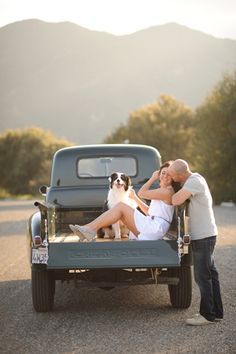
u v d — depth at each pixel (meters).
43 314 8.95
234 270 12.16
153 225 8.87
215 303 8.27
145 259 8.17
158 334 7.66
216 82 40.53
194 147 43.28
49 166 107.38
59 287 11.24
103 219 9.08
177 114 71.94
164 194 8.85
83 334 7.76
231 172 39.03
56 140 119.12
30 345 7.30
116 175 10.16
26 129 120.44
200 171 40.62
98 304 9.63
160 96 73.94
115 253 8.20
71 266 8.18
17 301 9.93
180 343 7.21
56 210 10.81
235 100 38.59
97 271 8.74
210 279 8.16
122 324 8.24
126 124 75.88
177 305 9.08
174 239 8.54
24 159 112.81
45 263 8.27
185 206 8.31
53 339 7.55
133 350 6.99
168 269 9.02
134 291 10.66
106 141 75.88
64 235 10.36
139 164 11.69
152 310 9.08
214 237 8.26
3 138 118.19
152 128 70.81
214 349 6.92
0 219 28.81
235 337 7.38
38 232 8.59
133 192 10.33
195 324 8.05
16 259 14.77
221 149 38.97
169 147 69.38
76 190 10.98
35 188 103.75
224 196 38.41
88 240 9.07
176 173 8.42
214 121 39.91
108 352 6.94
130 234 9.30
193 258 8.31
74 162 11.71
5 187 115.00
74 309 9.28
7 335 7.79
